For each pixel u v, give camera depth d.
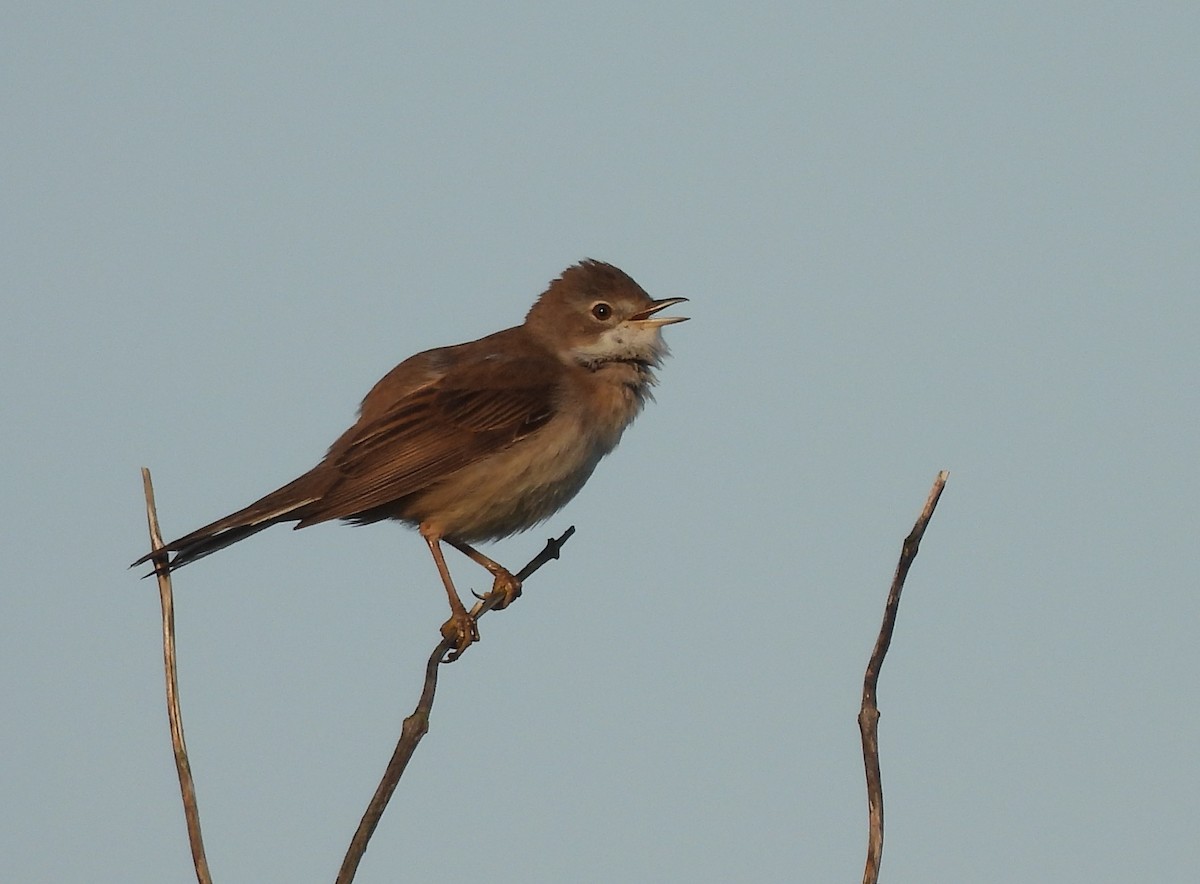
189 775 8.09
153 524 8.95
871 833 7.51
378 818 7.77
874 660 7.85
